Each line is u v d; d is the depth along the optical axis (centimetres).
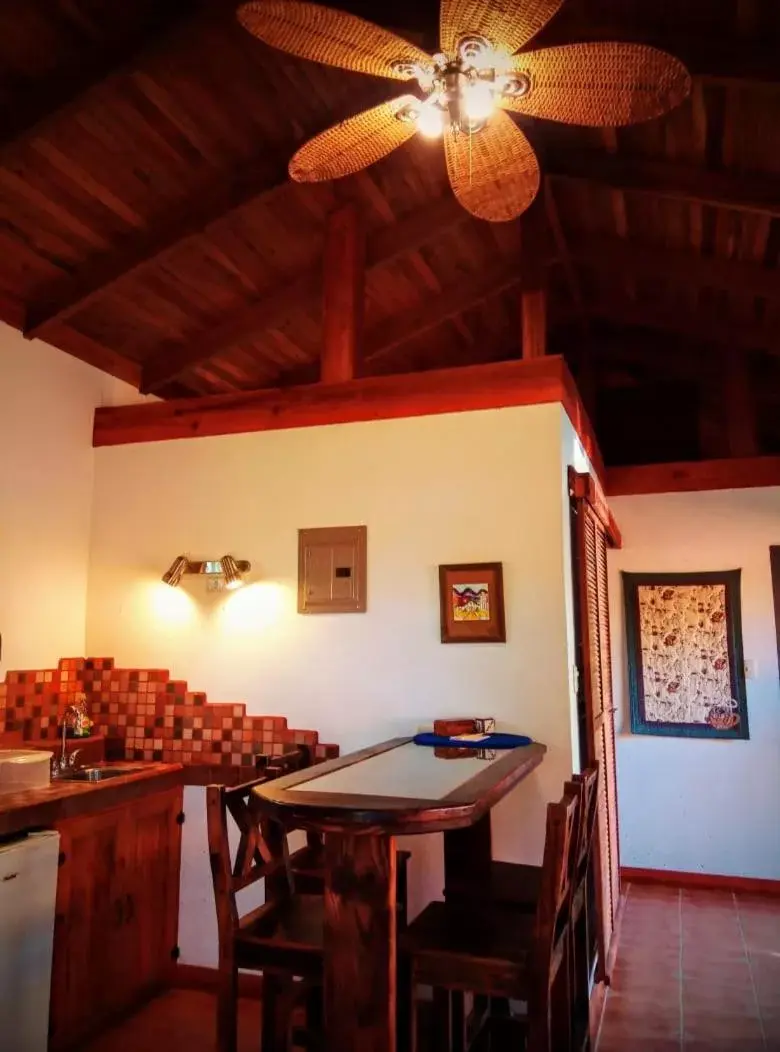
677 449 602
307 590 345
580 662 340
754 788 493
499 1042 256
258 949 209
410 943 206
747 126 326
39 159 303
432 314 491
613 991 340
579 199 433
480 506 325
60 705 362
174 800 345
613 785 430
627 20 292
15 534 344
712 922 428
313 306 442
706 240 429
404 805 175
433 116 238
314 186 372
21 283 347
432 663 323
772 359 543
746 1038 297
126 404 424
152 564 374
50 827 276
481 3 192
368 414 348
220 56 298
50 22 264
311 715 337
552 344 609
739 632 508
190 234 353
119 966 306
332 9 195
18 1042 247
